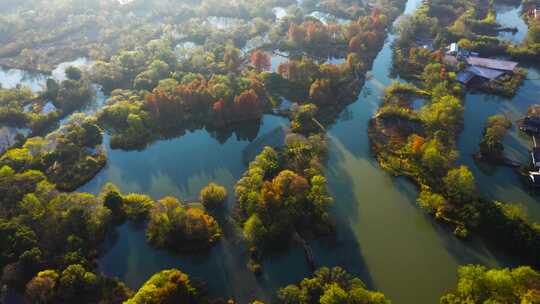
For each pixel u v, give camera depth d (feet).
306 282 420.77
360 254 482.69
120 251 500.74
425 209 531.09
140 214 536.42
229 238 507.71
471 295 396.98
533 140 625.00
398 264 470.80
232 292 450.71
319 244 495.41
